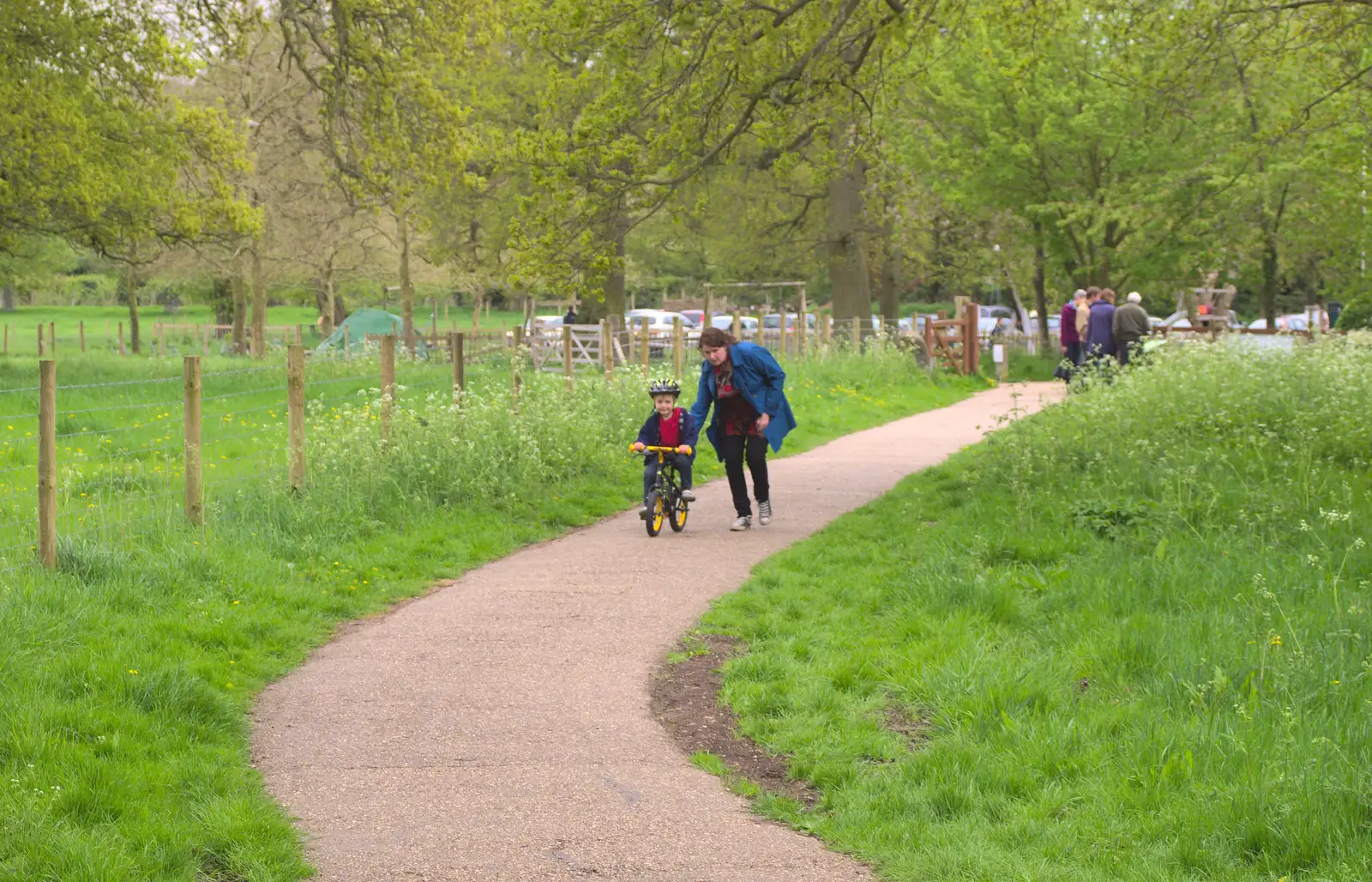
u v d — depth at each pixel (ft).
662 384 40.01
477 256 150.30
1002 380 104.78
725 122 53.11
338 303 244.01
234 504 38.14
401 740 21.56
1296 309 215.10
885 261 142.00
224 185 95.50
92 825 17.11
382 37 81.41
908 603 28.58
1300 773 17.40
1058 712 21.08
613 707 23.22
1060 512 36.40
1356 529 32.76
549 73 52.54
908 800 18.16
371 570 33.63
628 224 51.44
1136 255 113.50
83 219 92.68
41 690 21.75
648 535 39.55
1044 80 110.42
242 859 16.53
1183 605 27.04
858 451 58.85
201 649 25.82
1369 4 49.55
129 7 87.10
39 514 29.78
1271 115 91.71
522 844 17.28
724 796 19.15
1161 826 16.75
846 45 49.96
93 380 89.15
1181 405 50.83
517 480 44.27
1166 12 51.72
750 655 25.53
